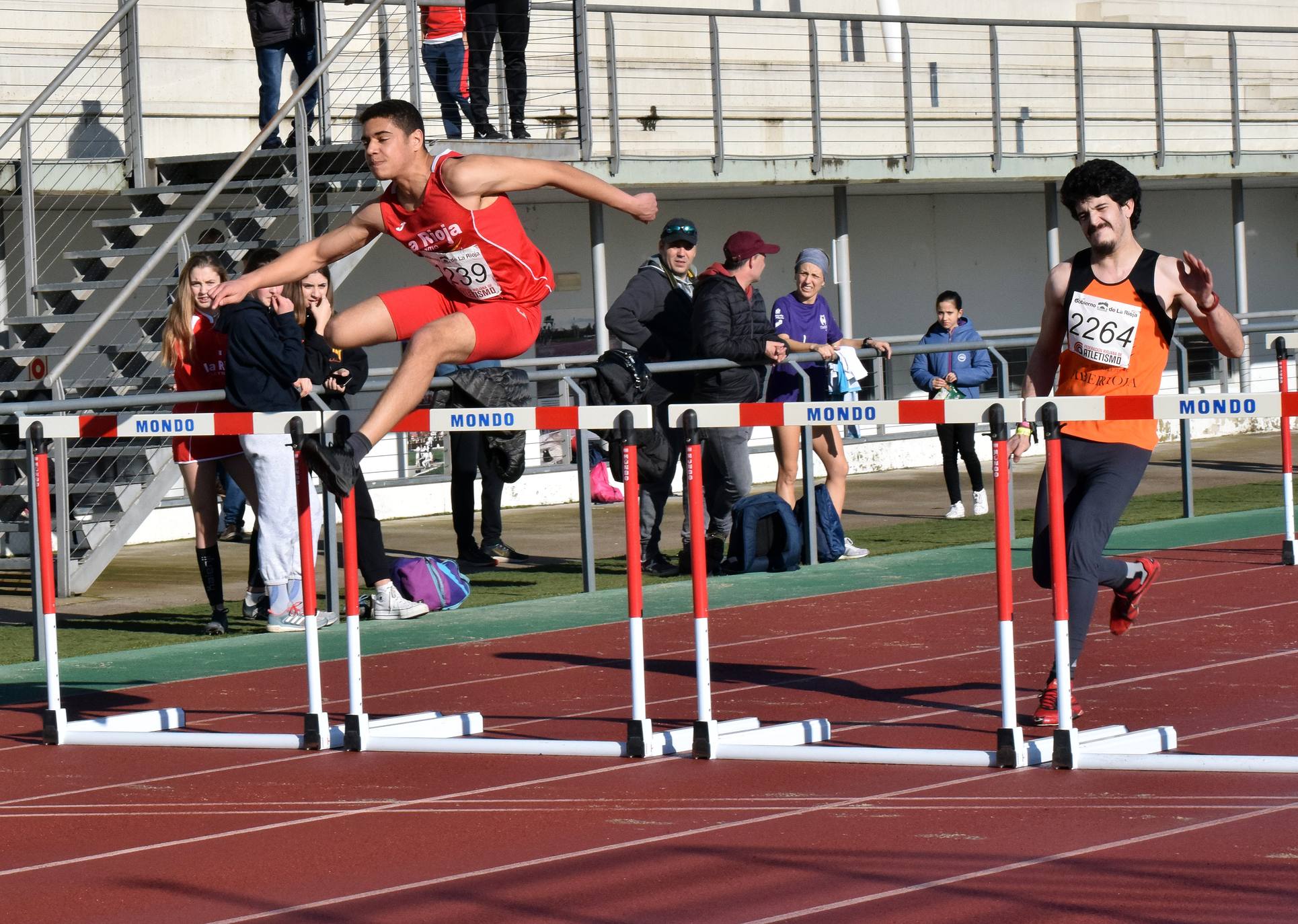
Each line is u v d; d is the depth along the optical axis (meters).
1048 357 8.51
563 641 11.58
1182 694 9.09
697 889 5.93
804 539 15.09
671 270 14.23
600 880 6.09
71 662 11.44
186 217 15.70
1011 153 25.09
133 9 18.61
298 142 16.80
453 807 7.26
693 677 10.12
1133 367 8.14
